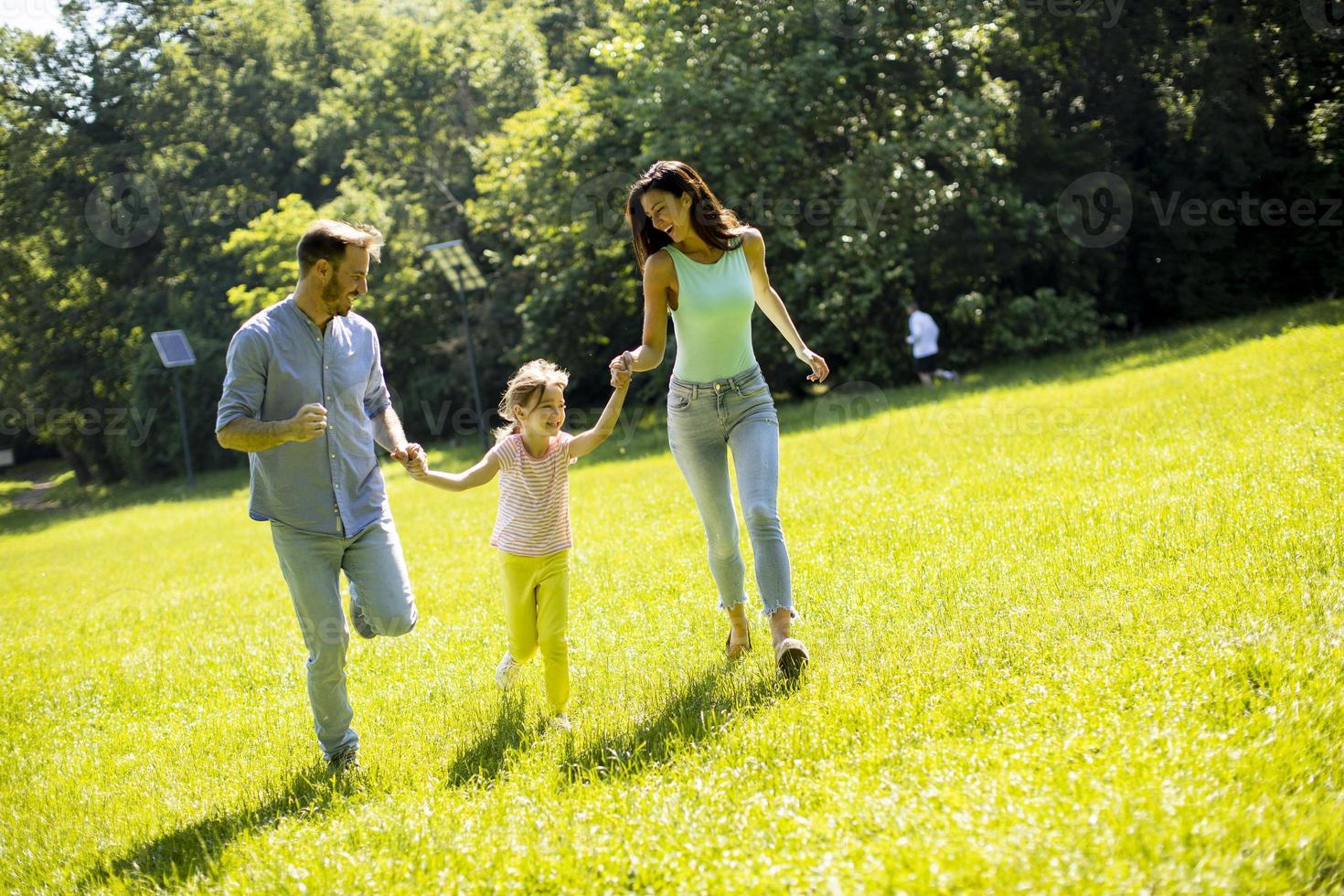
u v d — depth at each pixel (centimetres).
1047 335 2284
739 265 496
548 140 2405
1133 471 807
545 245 2514
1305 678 372
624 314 2706
